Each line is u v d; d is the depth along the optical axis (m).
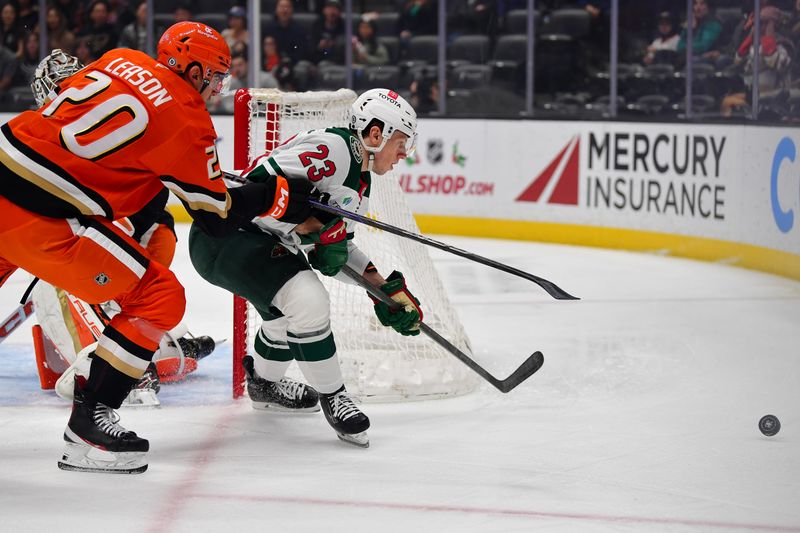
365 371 5.43
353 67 14.06
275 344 5.00
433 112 13.77
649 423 5.07
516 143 12.40
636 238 11.52
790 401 5.52
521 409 5.32
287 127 5.73
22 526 3.64
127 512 3.79
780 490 4.10
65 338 5.30
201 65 4.11
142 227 4.46
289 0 14.08
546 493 4.04
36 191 3.91
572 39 12.98
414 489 4.07
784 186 9.72
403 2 13.75
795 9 9.96
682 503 3.94
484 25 13.42
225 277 4.70
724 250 10.59
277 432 4.86
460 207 12.82
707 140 10.70
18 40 14.62
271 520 3.72
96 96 3.92
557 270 10.24
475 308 8.23
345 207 4.61
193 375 5.90
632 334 7.28
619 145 11.61
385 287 4.72
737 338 7.17
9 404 5.25
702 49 11.70
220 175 4.12
